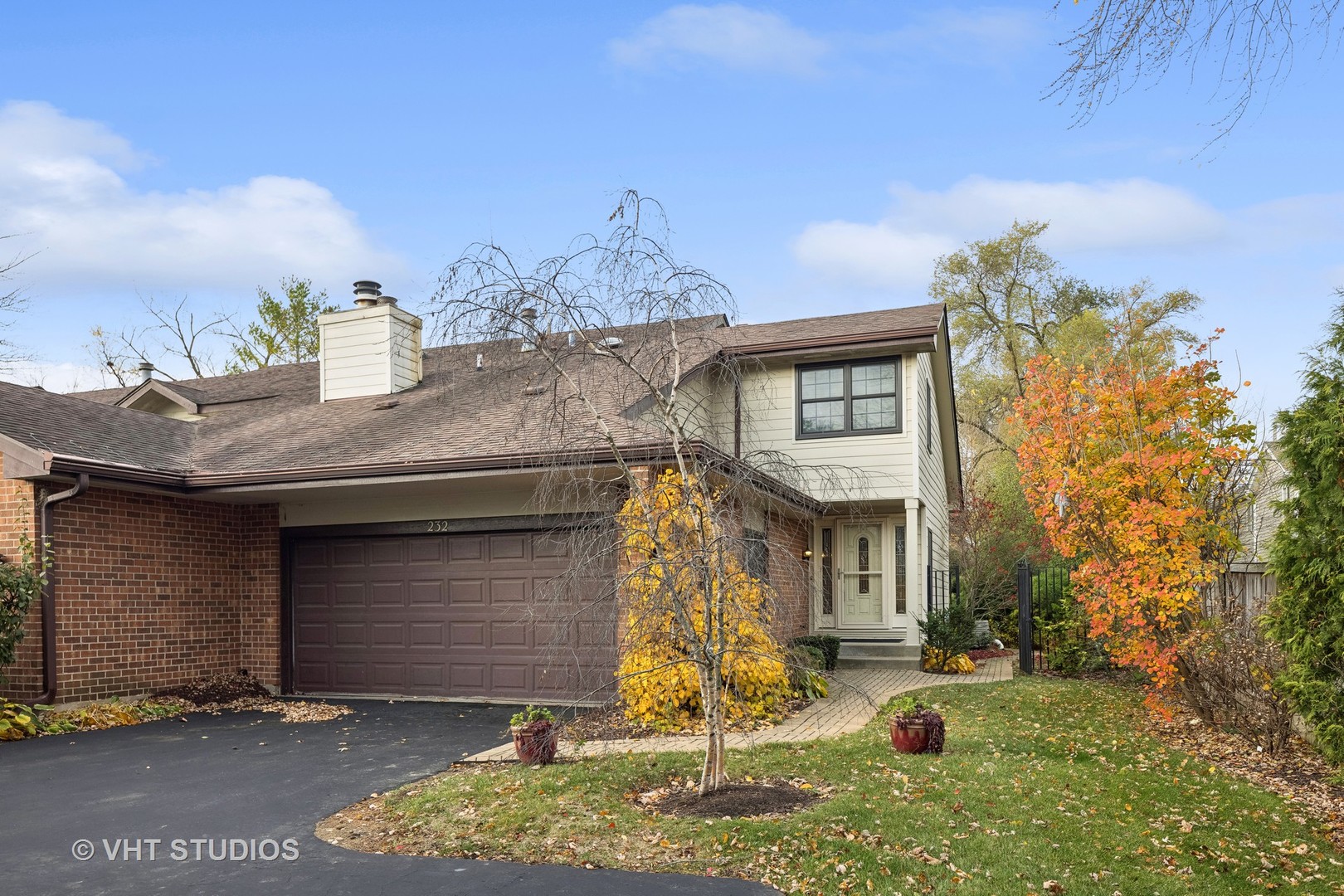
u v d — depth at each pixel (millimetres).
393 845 6012
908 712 8484
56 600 11211
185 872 5531
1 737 9875
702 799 6785
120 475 11445
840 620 18406
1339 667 7691
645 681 9789
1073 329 33000
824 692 12195
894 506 17609
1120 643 11141
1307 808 7082
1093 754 8617
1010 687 13352
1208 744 9461
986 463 36906
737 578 7930
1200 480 10797
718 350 8773
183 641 12961
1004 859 5492
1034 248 36969
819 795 6887
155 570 12617
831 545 18688
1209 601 12320
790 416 16781
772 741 8992
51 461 10641
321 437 13664
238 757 8969
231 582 13891
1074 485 10539
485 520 12734
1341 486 7652
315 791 7559
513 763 8242
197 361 34531
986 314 36969
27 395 13508
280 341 33906
